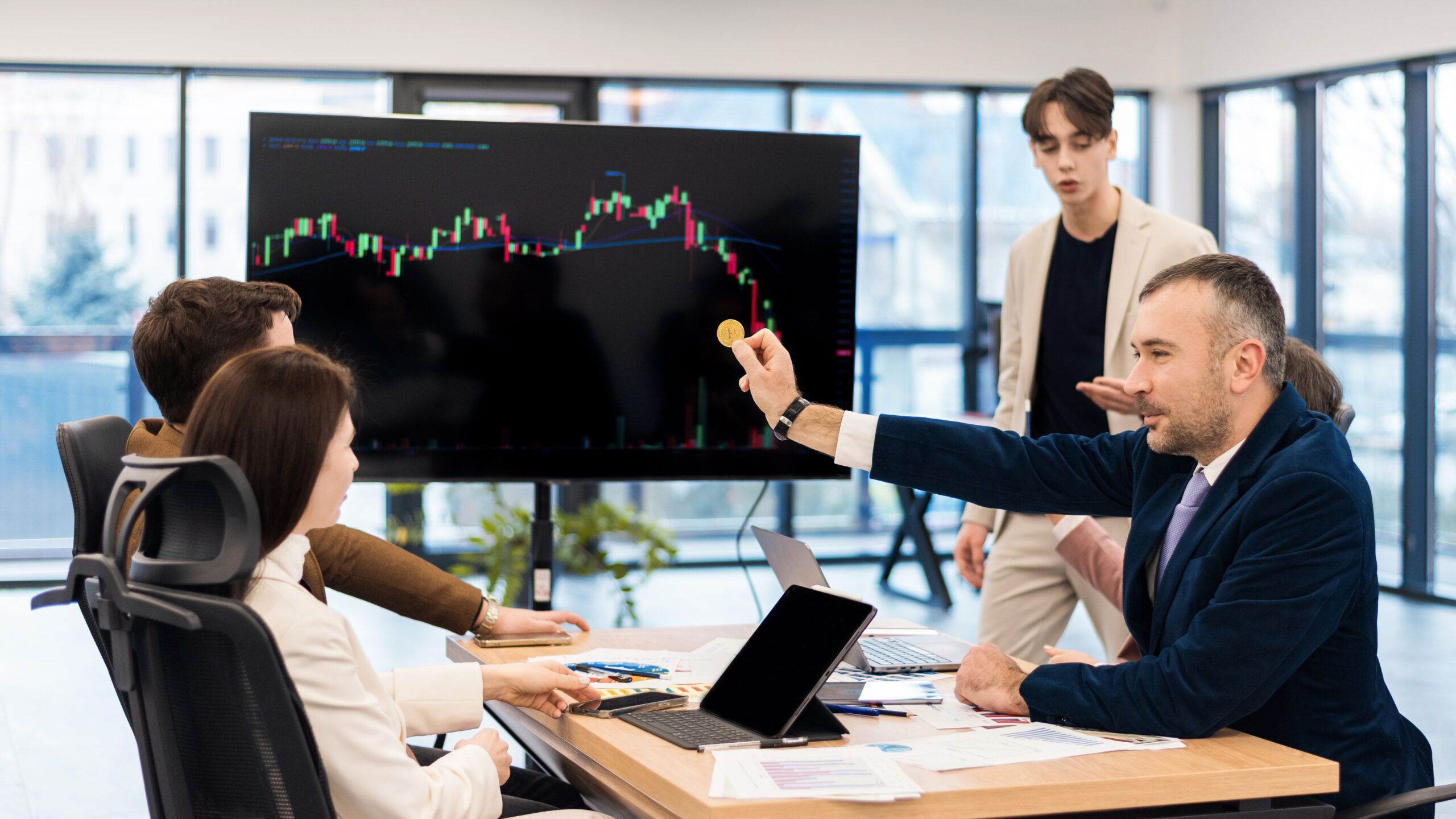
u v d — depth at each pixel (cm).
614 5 620
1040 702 154
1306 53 610
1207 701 143
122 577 109
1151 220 273
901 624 228
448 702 158
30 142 586
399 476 265
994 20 663
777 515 675
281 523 124
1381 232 598
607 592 596
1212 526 158
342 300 261
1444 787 148
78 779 340
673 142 269
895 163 675
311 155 258
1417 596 588
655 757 135
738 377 275
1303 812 138
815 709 146
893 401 682
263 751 114
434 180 262
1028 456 188
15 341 591
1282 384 163
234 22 582
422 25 600
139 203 598
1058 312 287
